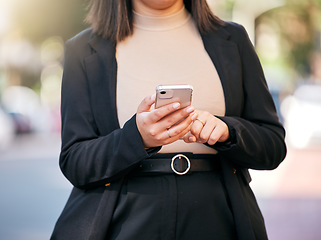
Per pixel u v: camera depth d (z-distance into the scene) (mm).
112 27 2014
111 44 2008
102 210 1844
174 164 1869
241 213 1866
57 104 35750
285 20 28812
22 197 9008
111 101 1944
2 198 8914
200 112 1812
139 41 2021
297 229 6426
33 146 19703
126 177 1878
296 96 19812
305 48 28938
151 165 1870
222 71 1999
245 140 1857
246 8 29156
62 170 1938
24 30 32344
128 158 1766
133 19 2049
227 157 1887
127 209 1854
